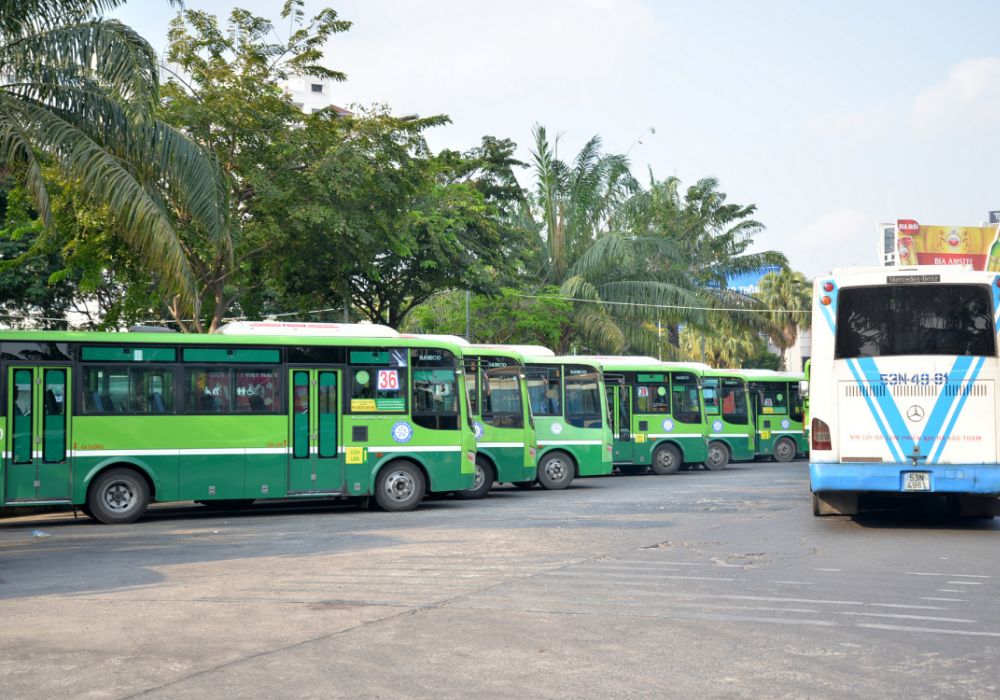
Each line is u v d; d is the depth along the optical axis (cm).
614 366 2880
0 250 3067
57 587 955
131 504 1611
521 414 2125
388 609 811
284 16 2280
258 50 2275
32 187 1550
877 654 649
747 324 4853
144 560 1139
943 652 654
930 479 1272
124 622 773
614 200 4231
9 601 881
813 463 1318
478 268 3052
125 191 1579
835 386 1310
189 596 886
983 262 4734
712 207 5353
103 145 1664
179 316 2291
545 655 653
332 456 1723
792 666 621
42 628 754
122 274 2283
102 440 1595
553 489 2311
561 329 3962
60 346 1590
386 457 1748
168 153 1711
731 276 5031
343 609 813
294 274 2678
